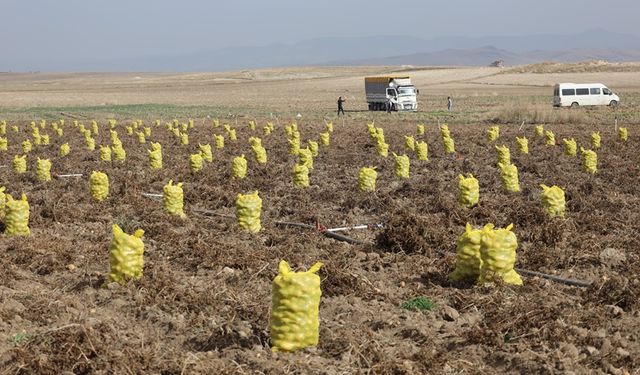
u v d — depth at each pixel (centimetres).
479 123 4906
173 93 11788
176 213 1736
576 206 1784
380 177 2412
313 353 902
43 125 4719
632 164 2628
